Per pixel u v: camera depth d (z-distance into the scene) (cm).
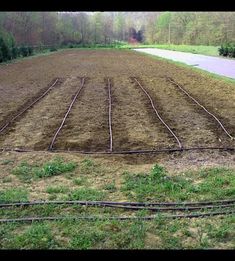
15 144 1087
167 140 1102
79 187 802
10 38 4556
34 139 1131
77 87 2052
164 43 9362
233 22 7244
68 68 3078
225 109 1483
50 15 7969
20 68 3181
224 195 753
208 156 984
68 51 6088
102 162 935
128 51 5909
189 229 641
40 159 952
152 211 701
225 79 2305
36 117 1388
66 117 1371
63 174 870
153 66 3181
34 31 7281
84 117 1371
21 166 913
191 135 1148
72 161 936
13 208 708
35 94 1864
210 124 1270
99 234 616
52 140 1112
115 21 11325
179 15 8650
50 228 639
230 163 936
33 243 596
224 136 1141
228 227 638
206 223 654
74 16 9512
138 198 744
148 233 628
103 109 1496
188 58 4162
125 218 667
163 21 9338
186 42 8394
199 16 7925
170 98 1712
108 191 777
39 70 2972
